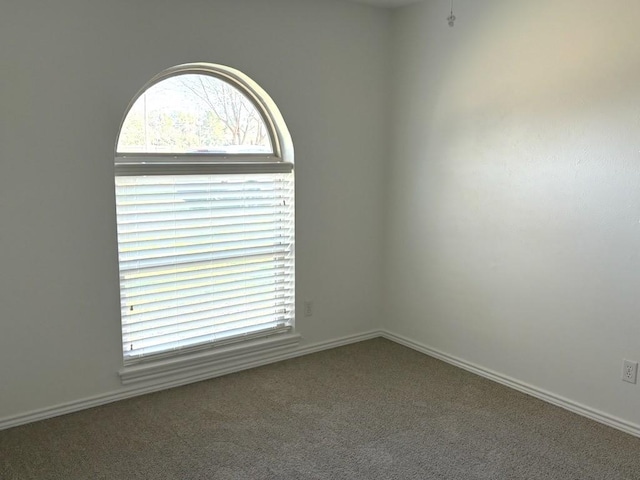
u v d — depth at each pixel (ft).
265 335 11.79
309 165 11.66
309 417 9.39
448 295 11.75
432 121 11.62
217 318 11.17
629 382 8.82
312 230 11.97
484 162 10.66
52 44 8.57
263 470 7.87
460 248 11.35
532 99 9.72
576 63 9.02
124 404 9.82
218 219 10.86
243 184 11.07
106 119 9.18
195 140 10.68
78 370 9.54
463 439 8.70
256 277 11.56
